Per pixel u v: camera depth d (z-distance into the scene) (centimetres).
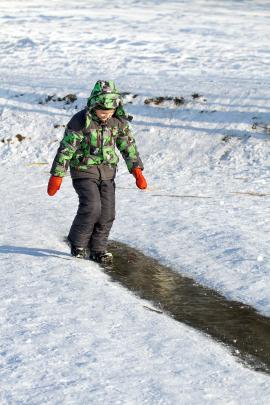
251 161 1742
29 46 2784
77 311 805
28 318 778
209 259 1048
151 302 891
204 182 1603
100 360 675
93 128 959
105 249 1042
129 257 1073
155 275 995
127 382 633
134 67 2392
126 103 2003
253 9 4238
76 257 1031
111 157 984
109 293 878
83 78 2244
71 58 2562
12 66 2458
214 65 2394
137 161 984
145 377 646
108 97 927
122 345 716
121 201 1416
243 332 805
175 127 1895
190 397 612
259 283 948
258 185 1564
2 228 1198
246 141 1811
